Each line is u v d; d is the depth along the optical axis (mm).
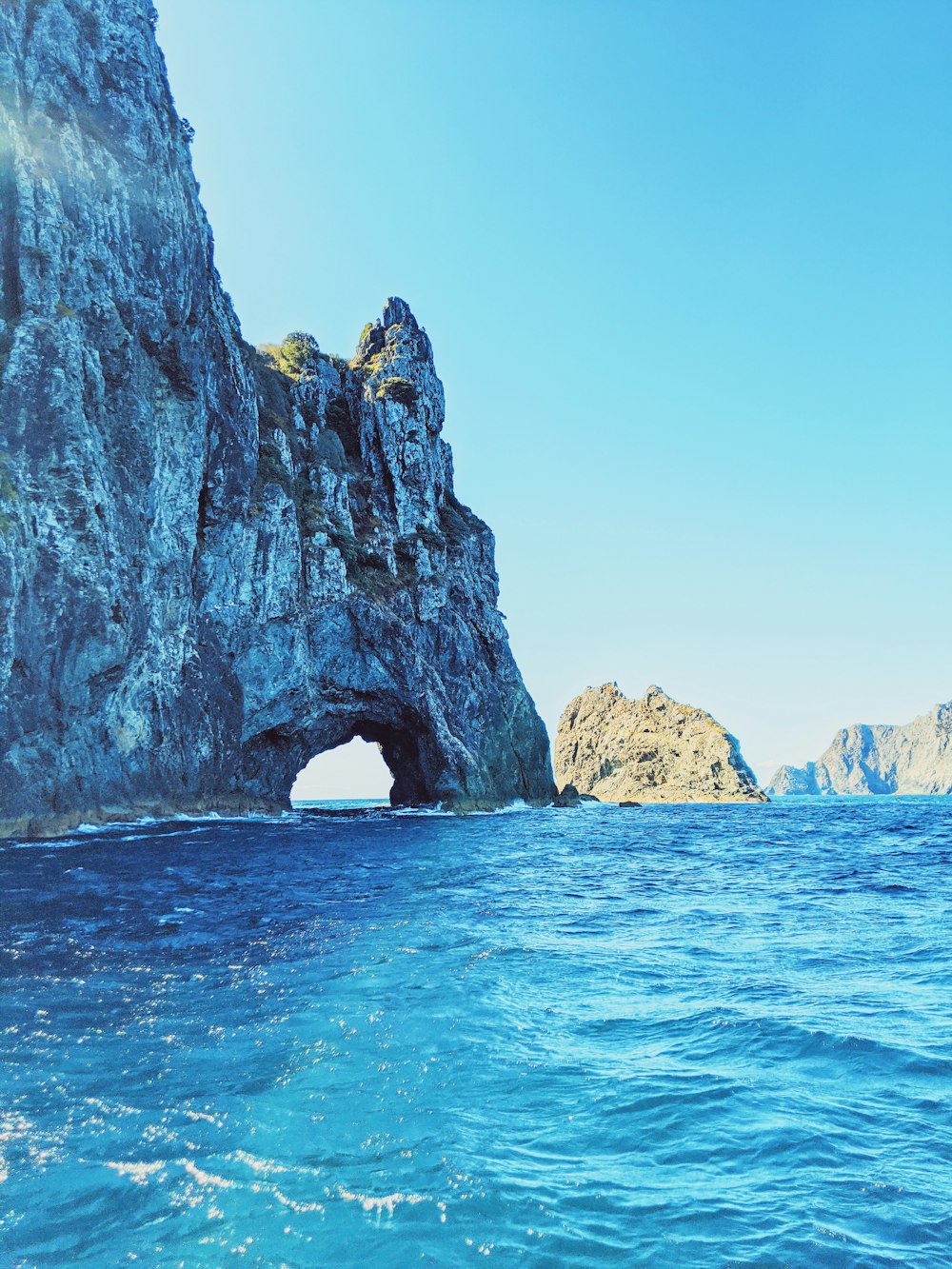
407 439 72938
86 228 39500
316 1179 6184
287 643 53938
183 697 44812
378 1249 5359
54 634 33688
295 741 60625
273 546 52938
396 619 63469
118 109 43406
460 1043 9062
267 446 57375
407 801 73312
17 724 32062
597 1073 8281
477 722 72812
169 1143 6637
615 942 14820
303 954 13117
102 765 37500
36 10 40719
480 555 82000
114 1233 5457
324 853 30250
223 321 51625
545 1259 5297
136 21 45938
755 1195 6066
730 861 32281
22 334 34594
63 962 12180
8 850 26484
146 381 42281
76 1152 6461
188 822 41531
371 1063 8430
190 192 48125
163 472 43156
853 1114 7363
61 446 35031
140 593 40406
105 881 20453
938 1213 5797
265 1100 7492
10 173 37125
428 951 13539
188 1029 9344
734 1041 9234
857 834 50531
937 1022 9852
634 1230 5621
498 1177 6254
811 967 12906
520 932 15594
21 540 32625
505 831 47219
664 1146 6773
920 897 21516
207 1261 5191
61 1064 8180
